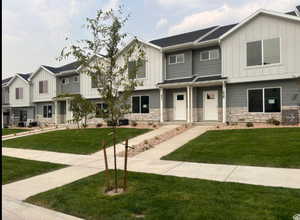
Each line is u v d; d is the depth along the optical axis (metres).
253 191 4.55
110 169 7.06
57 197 4.86
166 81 17.20
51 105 26.23
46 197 4.91
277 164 6.48
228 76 14.71
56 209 4.34
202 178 5.65
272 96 13.76
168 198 4.42
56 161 8.62
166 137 12.02
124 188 5.09
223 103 14.56
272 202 3.98
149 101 18.16
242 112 14.70
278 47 13.23
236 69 14.48
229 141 9.68
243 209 3.77
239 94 14.80
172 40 18.98
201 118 16.44
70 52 4.96
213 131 12.41
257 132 10.94
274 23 13.32
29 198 4.94
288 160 6.68
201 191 4.70
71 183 5.82
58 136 14.77
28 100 27.05
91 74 4.99
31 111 27.95
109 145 11.22
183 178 5.70
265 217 3.47
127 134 13.43
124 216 3.82
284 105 13.38
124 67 5.11
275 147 8.09
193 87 16.39
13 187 5.77
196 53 16.81
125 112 5.25
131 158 8.48
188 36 18.91
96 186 5.45
